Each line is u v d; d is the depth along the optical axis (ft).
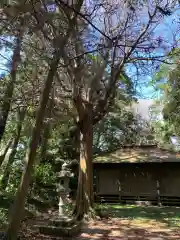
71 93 35.24
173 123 66.74
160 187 54.49
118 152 61.11
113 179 57.52
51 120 39.45
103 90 38.29
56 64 20.68
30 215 33.94
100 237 25.86
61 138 54.34
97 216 34.99
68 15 19.56
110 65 35.19
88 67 32.01
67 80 35.83
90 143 38.01
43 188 46.70
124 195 56.18
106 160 57.06
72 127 52.13
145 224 32.22
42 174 46.91
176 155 56.18
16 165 44.19
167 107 62.80
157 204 53.26
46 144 49.75
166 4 29.35
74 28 20.94
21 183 19.33
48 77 20.66
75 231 26.94
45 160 52.39
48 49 21.58
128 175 57.00
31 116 39.70
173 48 30.07
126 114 77.97
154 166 55.57
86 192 36.14
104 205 50.88
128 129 78.64
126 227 30.45
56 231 25.70
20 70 28.89
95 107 39.14
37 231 26.25
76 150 52.65
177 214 39.99
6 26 18.83
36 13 18.45
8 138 46.75
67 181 36.73
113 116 73.87
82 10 27.02
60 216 34.55
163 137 76.13
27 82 32.58
